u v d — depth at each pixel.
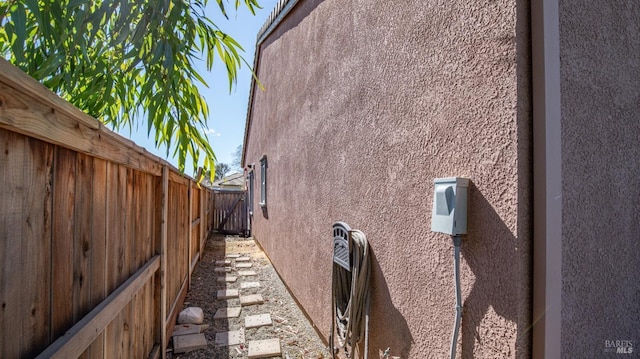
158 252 3.04
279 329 3.83
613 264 1.37
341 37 2.86
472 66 1.37
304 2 4.15
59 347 1.17
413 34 1.80
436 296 1.57
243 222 12.41
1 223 0.95
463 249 1.40
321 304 3.26
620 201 1.40
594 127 1.32
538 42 1.18
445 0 1.55
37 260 1.13
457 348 1.40
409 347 1.78
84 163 1.49
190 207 5.44
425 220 1.66
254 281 5.86
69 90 2.03
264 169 7.55
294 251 4.49
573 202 1.26
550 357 1.15
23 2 1.47
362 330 2.27
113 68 2.02
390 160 2.02
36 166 1.12
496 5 1.27
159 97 2.11
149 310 2.80
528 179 1.18
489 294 1.27
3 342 0.95
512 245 1.18
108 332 1.77
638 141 1.46
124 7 1.69
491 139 1.28
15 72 0.85
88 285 1.53
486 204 1.30
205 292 5.25
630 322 1.43
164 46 1.98
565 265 1.23
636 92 1.46
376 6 2.24
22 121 0.93
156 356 2.85
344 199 2.72
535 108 1.18
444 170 1.53
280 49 5.77
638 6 1.49
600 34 1.35
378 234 2.15
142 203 2.54
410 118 1.81
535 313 1.16
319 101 3.43
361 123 2.43
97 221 1.63
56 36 1.70
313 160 3.61
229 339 3.59
